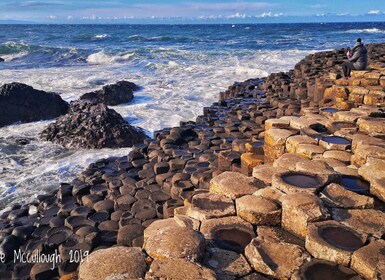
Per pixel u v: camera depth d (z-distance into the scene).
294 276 2.58
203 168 6.57
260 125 8.96
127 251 2.77
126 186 6.39
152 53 30.56
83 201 6.05
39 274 4.29
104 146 10.16
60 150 10.02
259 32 66.50
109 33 70.62
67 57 30.28
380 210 3.43
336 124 5.79
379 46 21.73
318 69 14.46
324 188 3.57
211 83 18.53
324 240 2.82
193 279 2.39
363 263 2.57
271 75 15.77
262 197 3.48
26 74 21.98
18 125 12.89
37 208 6.27
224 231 3.19
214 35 57.62
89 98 14.49
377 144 4.59
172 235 2.84
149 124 12.16
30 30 94.12
